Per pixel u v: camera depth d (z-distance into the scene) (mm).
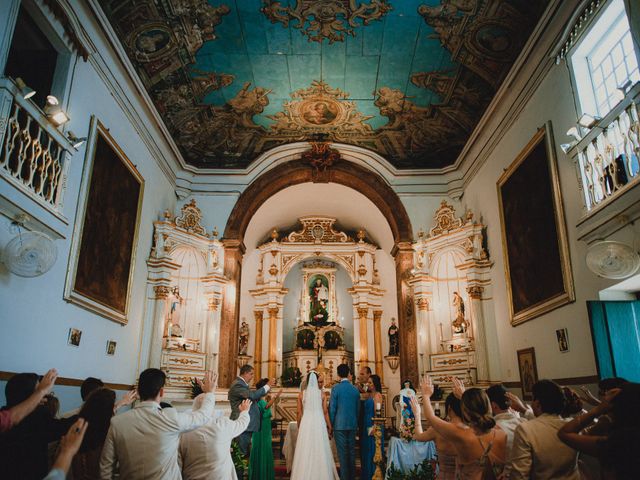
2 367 5965
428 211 14109
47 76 7574
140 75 10211
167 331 11867
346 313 18859
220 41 10406
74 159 7781
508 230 10508
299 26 10039
